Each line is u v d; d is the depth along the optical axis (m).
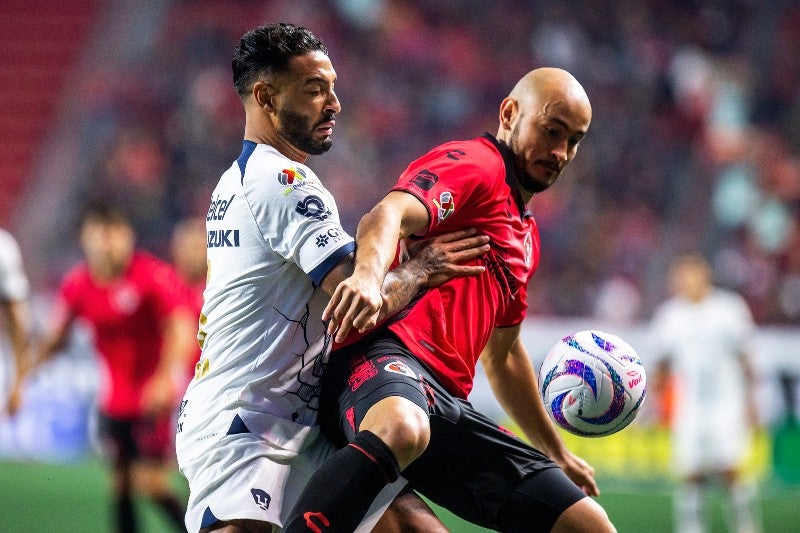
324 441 13.08
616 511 32.47
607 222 55.91
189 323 26.56
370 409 11.98
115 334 26.19
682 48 65.19
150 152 58.62
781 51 65.50
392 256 11.76
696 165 59.09
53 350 26.84
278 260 12.45
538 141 13.46
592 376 13.27
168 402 25.73
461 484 13.71
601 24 65.62
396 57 63.72
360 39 64.62
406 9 66.00
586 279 53.97
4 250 23.72
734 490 31.30
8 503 31.42
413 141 60.69
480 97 63.03
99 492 33.66
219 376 12.62
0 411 41.56
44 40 69.56
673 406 40.28
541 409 15.28
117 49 67.12
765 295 53.53
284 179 12.34
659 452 40.00
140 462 26.02
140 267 26.28
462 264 13.19
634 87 62.94
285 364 12.59
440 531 12.95
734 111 62.03
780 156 59.69
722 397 31.64
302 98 12.75
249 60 12.83
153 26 67.00
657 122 61.38
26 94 66.62
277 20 65.31
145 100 62.06
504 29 65.50
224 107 60.25
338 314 11.33
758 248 55.28
